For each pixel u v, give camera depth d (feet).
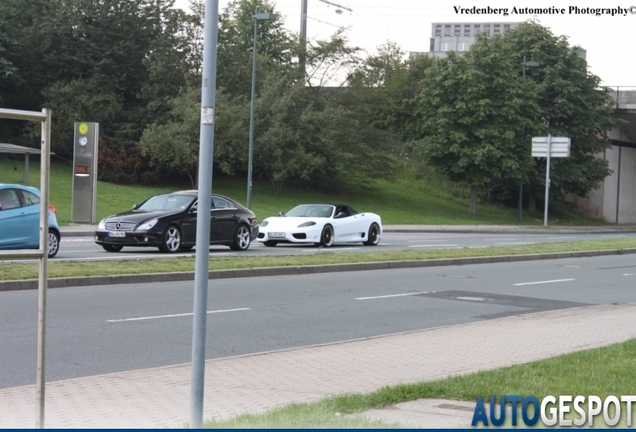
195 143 184.75
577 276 75.66
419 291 60.18
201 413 20.39
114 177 193.77
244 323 43.37
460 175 216.95
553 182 228.22
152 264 63.16
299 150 195.42
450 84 207.62
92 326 40.42
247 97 197.67
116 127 200.23
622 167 267.59
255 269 65.51
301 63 221.25
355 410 24.26
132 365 32.30
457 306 52.85
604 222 255.50
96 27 210.18
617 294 62.13
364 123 223.71
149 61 204.95
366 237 103.60
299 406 24.47
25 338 36.60
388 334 40.63
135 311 45.50
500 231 173.37
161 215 78.74
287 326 43.06
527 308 52.85
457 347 36.09
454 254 87.76
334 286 61.00
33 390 26.94
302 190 217.15
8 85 200.44
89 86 201.16
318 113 198.80
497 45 227.20
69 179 177.17
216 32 19.71
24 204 65.82
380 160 221.46
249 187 148.56
